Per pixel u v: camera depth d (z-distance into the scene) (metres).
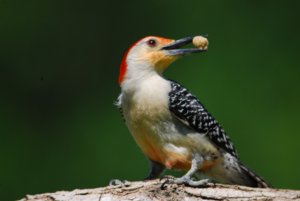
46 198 9.20
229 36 18.11
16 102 18.89
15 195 17.52
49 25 19.53
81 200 9.14
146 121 10.23
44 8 19.70
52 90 19.00
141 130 10.32
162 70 10.59
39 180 17.66
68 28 19.48
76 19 19.45
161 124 10.23
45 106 18.84
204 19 18.44
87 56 19.16
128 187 9.24
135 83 10.28
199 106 10.34
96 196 9.17
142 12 19.08
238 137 16.69
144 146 10.49
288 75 17.50
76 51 19.25
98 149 17.44
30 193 17.50
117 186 9.27
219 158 10.52
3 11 19.56
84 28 19.38
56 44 19.39
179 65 17.47
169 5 18.92
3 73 19.16
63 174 17.53
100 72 19.02
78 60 19.16
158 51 10.47
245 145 16.61
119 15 19.27
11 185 17.56
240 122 16.80
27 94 18.97
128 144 17.12
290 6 18.34
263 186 10.60
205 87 17.12
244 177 10.66
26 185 17.56
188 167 10.46
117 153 17.06
